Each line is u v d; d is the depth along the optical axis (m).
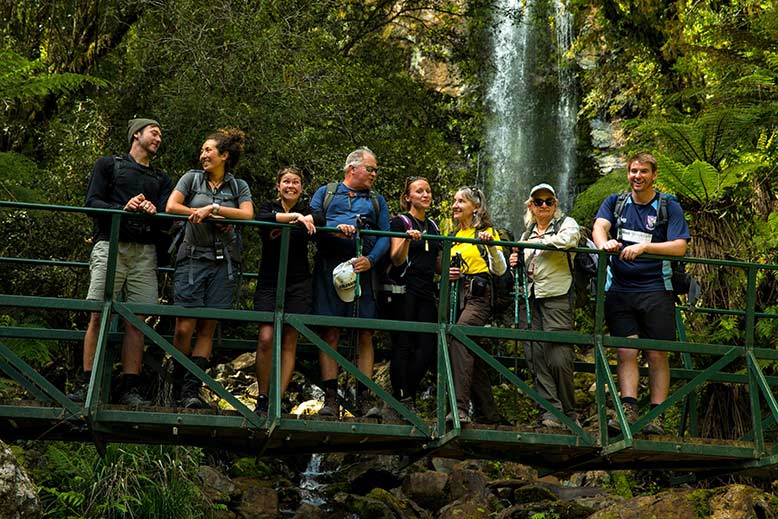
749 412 8.75
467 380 6.56
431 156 15.98
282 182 6.38
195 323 6.28
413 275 6.68
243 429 6.09
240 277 6.46
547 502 9.09
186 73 11.44
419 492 9.54
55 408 5.79
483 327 6.48
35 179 11.00
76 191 11.27
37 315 10.70
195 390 6.23
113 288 6.05
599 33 13.13
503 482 9.69
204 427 6.00
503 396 11.95
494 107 20.14
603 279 6.65
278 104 11.82
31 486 5.96
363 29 16.41
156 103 11.77
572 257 6.79
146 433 6.40
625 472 9.91
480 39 20.02
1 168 10.57
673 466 7.15
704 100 11.16
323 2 13.66
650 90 13.01
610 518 7.69
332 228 6.32
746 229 9.12
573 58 20.05
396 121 15.32
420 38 20.06
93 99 12.02
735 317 8.85
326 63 12.83
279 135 11.80
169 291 11.14
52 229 10.87
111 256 6.04
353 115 13.82
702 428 8.87
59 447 8.40
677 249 6.66
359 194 6.61
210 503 8.66
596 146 19.66
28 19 13.20
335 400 6.48
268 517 9.15
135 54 12.28
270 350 6.32
